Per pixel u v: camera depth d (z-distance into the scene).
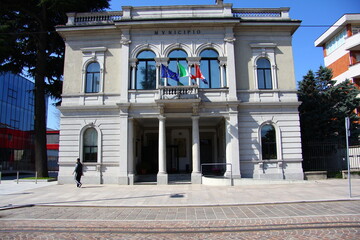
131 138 18.70
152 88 19.39
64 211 9.93
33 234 6.88
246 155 18.69
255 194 12.77
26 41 23.58
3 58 22.38
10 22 21.97
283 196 12.01
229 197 12.12
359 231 6.73
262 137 19.08
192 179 18.00
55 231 7.17
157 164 24.55
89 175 18.64
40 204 10.98
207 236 6.57
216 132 24.88
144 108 18.88
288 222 7.73
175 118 20.20
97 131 19.11
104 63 19.80
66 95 19.48
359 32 33.31
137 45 19.64
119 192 14.29
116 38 20.08
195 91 18.33
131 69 19.55
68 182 18.66
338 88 22.88
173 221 8.17
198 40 19.72
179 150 24.91
